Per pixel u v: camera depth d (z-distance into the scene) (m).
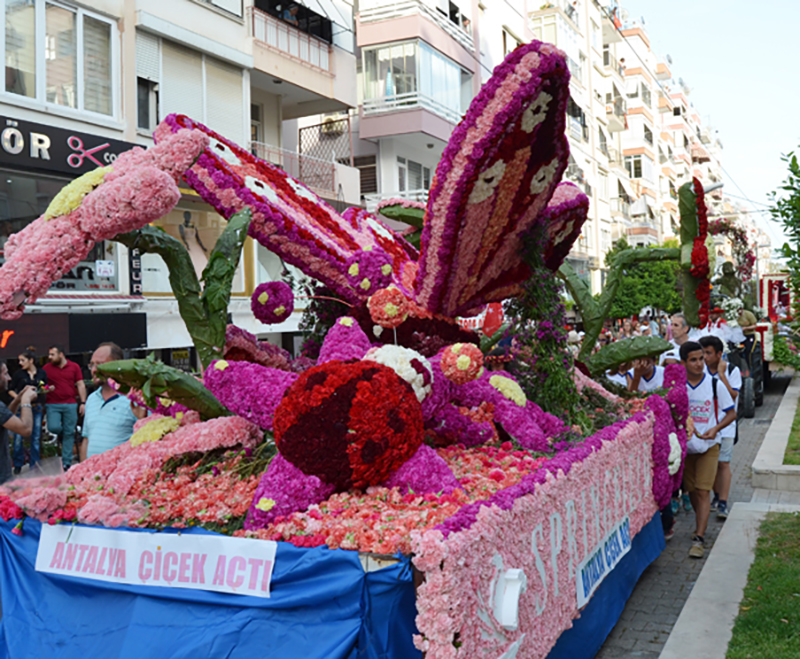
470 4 25.83
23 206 12.23
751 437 11.84
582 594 4.07
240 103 16.55
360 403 3.40
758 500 7.98
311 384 3.47
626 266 6.83
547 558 3.61
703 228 6.11
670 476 6.14
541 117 4.18
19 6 12.08
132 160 4.08
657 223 53.66
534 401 5.32
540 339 5.26
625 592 5.22
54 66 12.66
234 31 16.25
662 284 31.30
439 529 2.77
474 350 3.99
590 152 39.66
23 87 12.17
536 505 3.47
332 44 19.69
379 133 21.73
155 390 4.15
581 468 4.19
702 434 6.61
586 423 5.34
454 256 4.61
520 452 4.33
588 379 6.29
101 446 5.69
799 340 6.39
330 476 3.39
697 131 79.38
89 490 4.01
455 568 2.70
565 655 3.97
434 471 3.59
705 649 4.34
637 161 49.84
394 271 5.57
